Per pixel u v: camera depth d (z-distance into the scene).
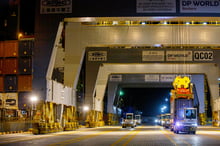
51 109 31.55
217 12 25.52
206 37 39.44
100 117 61.16
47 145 17.45
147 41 40.06
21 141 20.81
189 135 28.69
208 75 55.94
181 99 33.00
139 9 25.97
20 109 40.44
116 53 50.22
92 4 26.58
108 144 18.12
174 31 39.91
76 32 42.00
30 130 34.75
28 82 40.28
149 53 49.12
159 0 25.84
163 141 20.67
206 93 71.00
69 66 41.72
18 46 41.22
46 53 28.27
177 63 48.25
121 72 58.00
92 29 41.78
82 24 42.03
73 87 41.50
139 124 76.81
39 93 28.77
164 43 39.66
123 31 40.72
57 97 33.34
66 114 39.00
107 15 26.25
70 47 41.97
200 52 48.00
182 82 39.41
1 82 40.75
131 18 26.52
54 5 27.52
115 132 34.72
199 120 65.62
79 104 64.50
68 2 27.05
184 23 39.75
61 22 27.56
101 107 60.72
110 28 41.22
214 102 56.06
